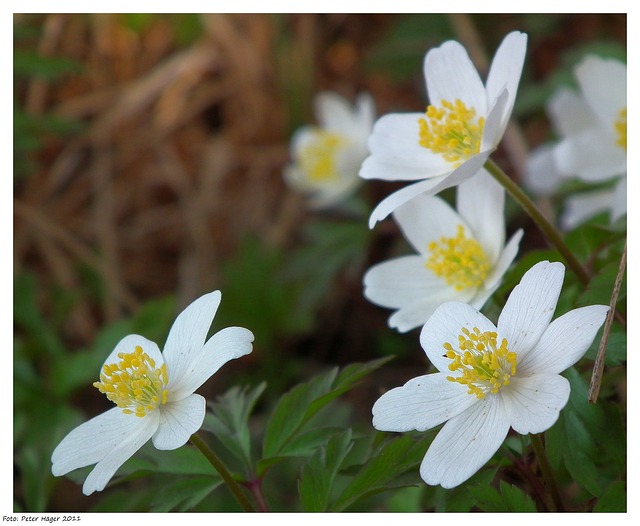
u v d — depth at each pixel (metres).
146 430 0.27
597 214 0.34
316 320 0.48
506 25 0.49
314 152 0.49
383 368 0.44
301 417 0.28
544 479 0.27
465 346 0.26
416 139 0.29
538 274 0.26
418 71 0.51
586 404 0.27
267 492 0.36
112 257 0.52
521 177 0.42
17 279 0.39
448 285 0.30
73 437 0.27
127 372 0.27
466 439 0.26
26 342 0.39
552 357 0.26
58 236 0.51
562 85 0.43
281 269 0.47
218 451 0.35
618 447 0.27
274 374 0.46
